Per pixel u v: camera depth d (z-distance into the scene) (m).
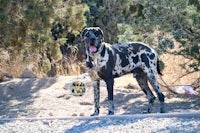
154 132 8.18
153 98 10.70
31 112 11.34
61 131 8.90
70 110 11.47
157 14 12.13
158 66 10.73
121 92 13.09
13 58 16.28
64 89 13.74
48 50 15.49
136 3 14.52
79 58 20.47
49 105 12.03
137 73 10.64
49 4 13.41
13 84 14.35
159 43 11.92
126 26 13.11
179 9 11.77
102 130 8.66
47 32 13.70
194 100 12.02
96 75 10.16
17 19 13.45
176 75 14.34
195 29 12.05
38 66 17.23
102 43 9.98
